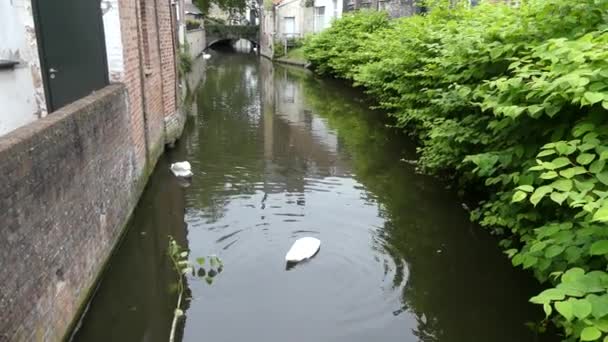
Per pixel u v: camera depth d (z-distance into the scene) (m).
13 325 2.66
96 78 5.52
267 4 40.28
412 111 7.75
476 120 5.27
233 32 47.34
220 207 6.37
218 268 4.85
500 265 4.96
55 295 3.30
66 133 3.54
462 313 4.21
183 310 4.17
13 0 5.31
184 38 23.02
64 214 3.48
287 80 22.19
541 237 3.29
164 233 5.56
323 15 31.36
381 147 9.66
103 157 4.53
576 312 2.19
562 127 3.85
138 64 6.42
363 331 3.94
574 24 4.23
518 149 4.29
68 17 5.41
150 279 4.64
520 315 4.20
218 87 19.36
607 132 3.23
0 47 5.25
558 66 3.42
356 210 6.34
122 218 5.27
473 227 5.81
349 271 4.82
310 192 7.00
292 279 4.66
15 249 2.71
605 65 3.05
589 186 2.94
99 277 4.41
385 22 18.55
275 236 5.55
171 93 9.16
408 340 3.86
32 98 5.54
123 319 4.07
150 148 7.14
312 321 4.04
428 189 7.14
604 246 2.63
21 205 2.79
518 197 3.02
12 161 2.68
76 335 3.76
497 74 5.16
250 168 8.08
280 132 10.95
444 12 8.88
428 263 5.00
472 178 5.98
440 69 6.50
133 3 6.19
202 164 8.23
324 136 10.61
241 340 3.80
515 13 5.14
